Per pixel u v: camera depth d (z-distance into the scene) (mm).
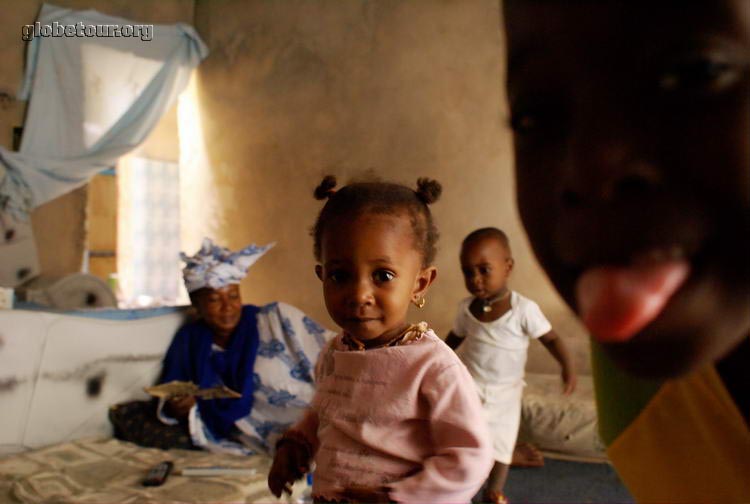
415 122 2924
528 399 2230
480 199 2732
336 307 832
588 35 166
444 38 2855
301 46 3314
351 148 3119
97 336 1923
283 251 3342
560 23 172
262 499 1456
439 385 817
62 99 3197
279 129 3377
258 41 3490
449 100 2830
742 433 319
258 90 3475
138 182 4008
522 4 190
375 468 808
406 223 846
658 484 397
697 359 168
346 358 877
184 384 1930
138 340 2049
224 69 3631
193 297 2062
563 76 175
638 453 411
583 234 171
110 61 3367
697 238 160
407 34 2961
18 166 2961
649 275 163
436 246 944
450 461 772
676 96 158
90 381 1906
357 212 829
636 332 165
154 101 3533
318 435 896
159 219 4098
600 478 1987
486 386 1859
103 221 3990
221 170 3635
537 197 205
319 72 3244
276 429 1885
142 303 3834
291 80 3344
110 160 3338
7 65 3061
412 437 823
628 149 160
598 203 166
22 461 1632
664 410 385
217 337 2102
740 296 163
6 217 2939
